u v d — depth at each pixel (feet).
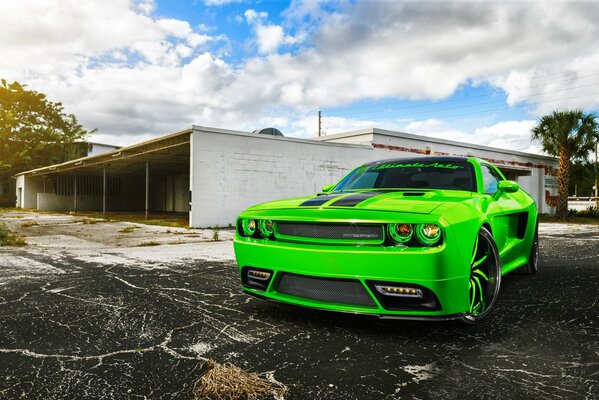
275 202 10.37
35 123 120.37
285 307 10.43
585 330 8.66
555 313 9.95
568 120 68.28
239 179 40.22
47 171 77.82
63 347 7.62
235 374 6.31
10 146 113.70
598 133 68.03
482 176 11.62
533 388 5.98
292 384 6.12
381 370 6.63
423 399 5.66
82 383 6.13
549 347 7.66
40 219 52.80
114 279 13.97
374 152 52.49
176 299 11.25
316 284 8.45
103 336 8.24
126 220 50.90
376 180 12.26
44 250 22.21
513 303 10.91
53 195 85.10
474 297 8.79
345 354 7.30
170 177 91.20
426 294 7.55
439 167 12.11
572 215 72.02
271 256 8.86
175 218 57.06
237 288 12.62
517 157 76.07
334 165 47.70
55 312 9.94
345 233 8.06
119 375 6.42
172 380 6.24
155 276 14.53
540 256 20.12
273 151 42.57
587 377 6.35
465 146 64.85
